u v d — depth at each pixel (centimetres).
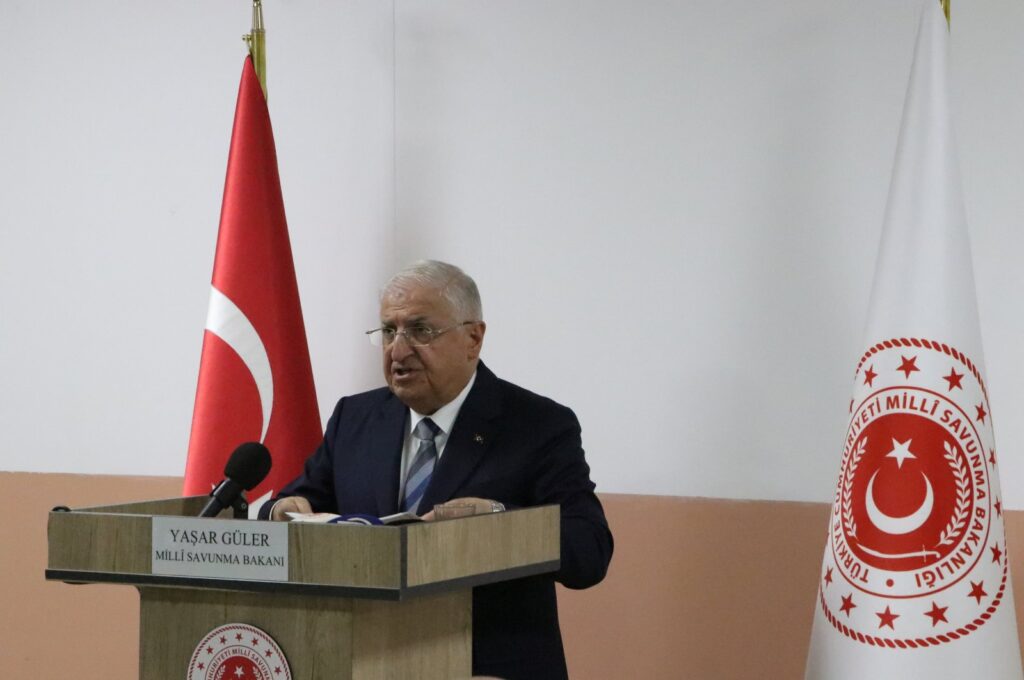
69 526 236
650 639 423
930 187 332
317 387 478
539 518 247
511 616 296
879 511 321
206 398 413
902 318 328
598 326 437
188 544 227
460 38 462
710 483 418
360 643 223
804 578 402
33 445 520
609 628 429
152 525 230
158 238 505
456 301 309
